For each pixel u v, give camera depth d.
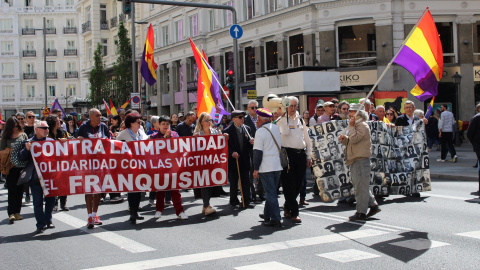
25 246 7.66
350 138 8.58
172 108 44.47
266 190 8.42
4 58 74.81
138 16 48.69
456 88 26.22
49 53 75.56
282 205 10.61
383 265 6.06
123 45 42.53
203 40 39.44
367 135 8.52
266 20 32.75
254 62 35.16
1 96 74.88
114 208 11.18
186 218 9.44
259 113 8.35
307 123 14.18
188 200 12.05
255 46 34.09
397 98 23.70
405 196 11.30
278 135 8.39
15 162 8.60
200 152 9.64
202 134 10.35
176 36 43.78
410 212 9.32
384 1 27.55
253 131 11.38
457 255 6.38
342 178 10.23
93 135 9.90
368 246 6.98
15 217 9.93
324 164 10.23
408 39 9.23
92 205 8.98
